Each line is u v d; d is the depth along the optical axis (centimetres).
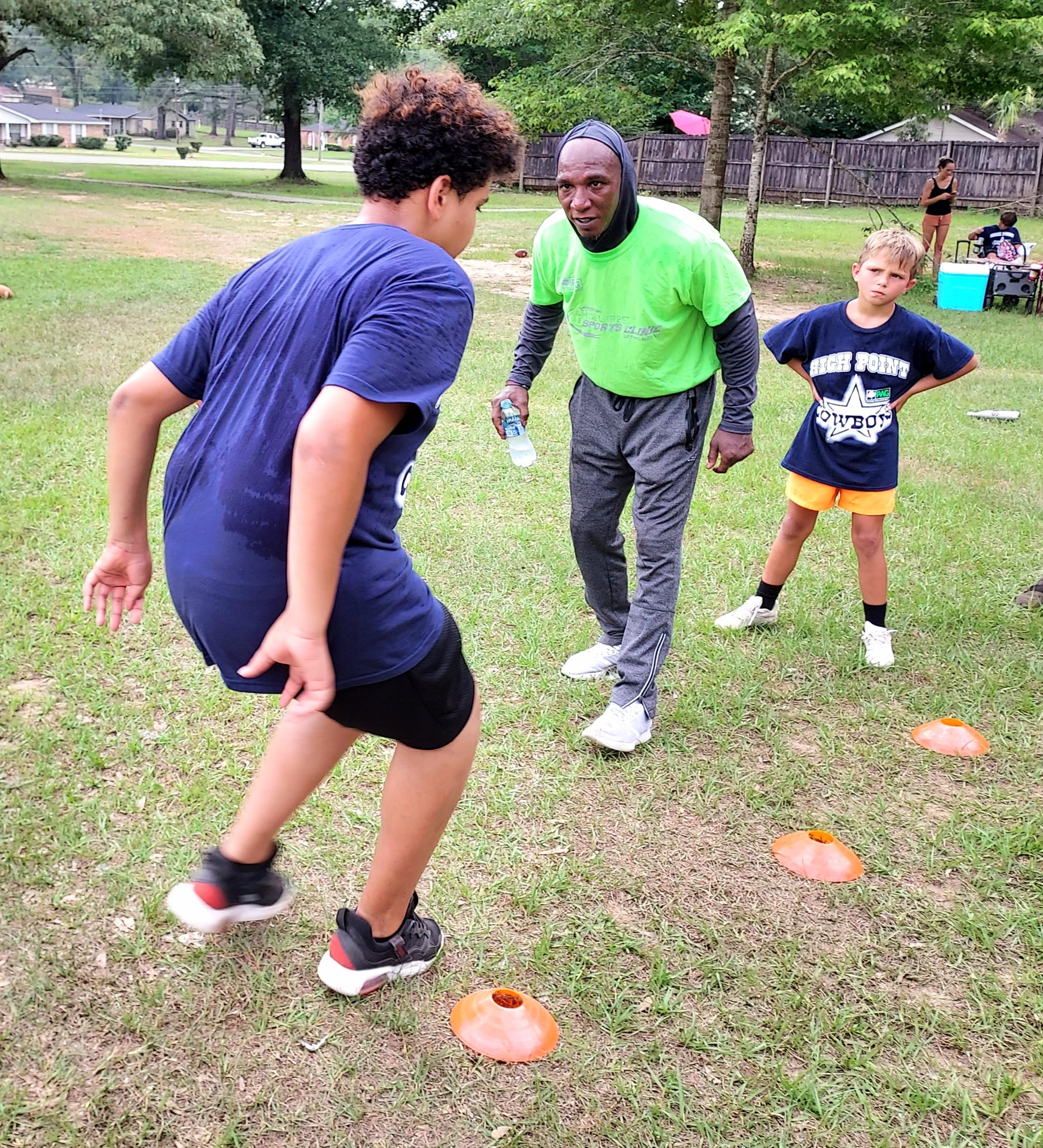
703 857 292
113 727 333
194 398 199
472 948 251
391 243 182
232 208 2606
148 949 241
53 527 489
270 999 230
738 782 329
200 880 215
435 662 195
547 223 344
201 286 1244
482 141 191
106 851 273
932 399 903
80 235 1773
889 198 3284
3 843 273
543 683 381
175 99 13675
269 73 3547
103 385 748
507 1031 222
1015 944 263
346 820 294
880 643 412
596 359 335
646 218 316
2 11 2698
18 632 392
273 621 181
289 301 182
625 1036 228
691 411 332
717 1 1532
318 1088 209
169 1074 210
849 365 389
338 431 159
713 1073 220
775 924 266
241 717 345
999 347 1178
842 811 318
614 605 383
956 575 505
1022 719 378
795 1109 212
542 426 736
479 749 337
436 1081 213
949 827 309
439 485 600
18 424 646
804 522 414
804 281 1655
